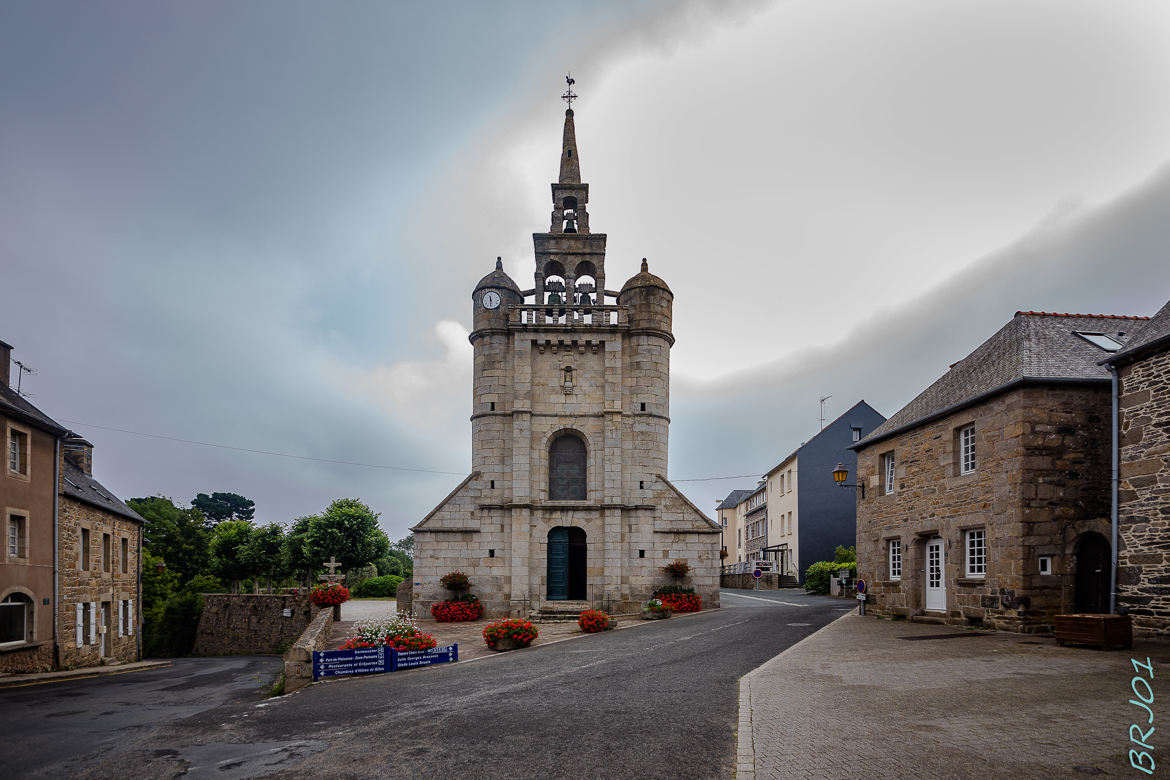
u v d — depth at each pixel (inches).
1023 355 747.4
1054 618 622.8
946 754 319.9
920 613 876.6
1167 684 445.7
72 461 1212.5
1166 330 616.4
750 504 2689.5
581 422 1182.9
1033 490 698.8
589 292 1278.3
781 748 340.2
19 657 817.5
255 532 2052.2
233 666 1075.9
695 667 590.9
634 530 1158.3
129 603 1220.5
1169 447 606.5
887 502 963.3
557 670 602.2
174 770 351.9
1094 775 288.2
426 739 387.9
